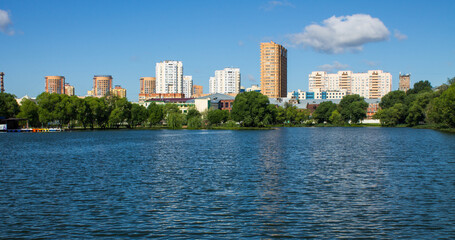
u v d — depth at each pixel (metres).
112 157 78.62
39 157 79.00
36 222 31.92
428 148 96.50
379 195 41.06
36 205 37.25
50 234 29.11
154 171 58.44
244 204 37.41
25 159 75.44
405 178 51.38
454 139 130.00
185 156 79.94
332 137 149.88
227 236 28.58
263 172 57.03
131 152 89.38
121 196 40.94
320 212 34.59
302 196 40.75
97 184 47.69
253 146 105.94
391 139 134.00
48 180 50.62
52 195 41.56
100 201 38.75
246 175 54.25
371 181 49.22
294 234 28.98
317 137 150.62
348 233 29.16
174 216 33.50
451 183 47.69
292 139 138.00
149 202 38.28
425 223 31.34
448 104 164.62
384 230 29.75
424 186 45.84
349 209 35.53
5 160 73.69
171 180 50.34
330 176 53.12
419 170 58.62
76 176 53.88
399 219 32.44
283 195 41.19
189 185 46.81
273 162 69.06
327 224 31.25
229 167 62.62
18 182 49.28
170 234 29.02
